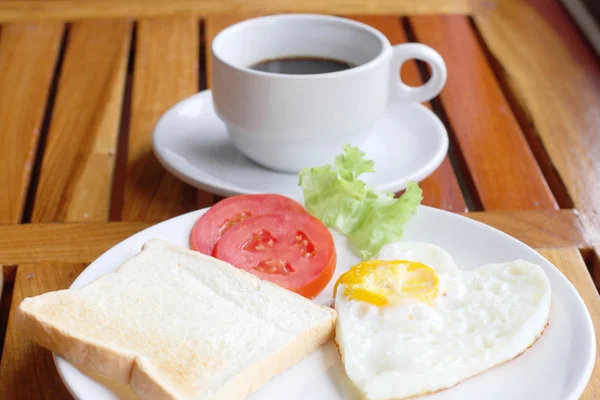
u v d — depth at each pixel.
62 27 0.84
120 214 0.60
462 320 0.46
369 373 0.44
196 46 0.81
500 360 0.44
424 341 0.45
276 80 0.58
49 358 0.48
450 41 0.83
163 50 0.80
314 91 0.58
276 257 0.51
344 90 0.59
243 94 0.59
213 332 0.45
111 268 0.50
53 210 0.59
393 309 0.47
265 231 0.53
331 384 0.44
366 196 0.54
